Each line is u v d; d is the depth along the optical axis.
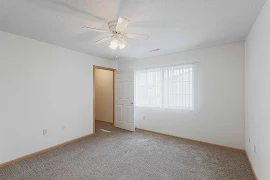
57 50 3.11
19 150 2.49
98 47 3.22
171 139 3.52
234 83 2.88
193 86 3.35
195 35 2.54
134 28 2.25
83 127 3.66
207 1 1.57
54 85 3.05
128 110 4.38
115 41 2.11
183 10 1.75
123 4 1.63
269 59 1.49
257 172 1.92
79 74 3.58
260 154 1.79
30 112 2.65
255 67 2.03
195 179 1.96
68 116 3.32
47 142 2.91
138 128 4.43
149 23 2.09
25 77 2.59
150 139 3.53
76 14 1.85
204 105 3.22
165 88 3.84
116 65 4.78
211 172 2.12
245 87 2.73
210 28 2.26
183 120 3.52
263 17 1.67
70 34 2.49
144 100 4.26
